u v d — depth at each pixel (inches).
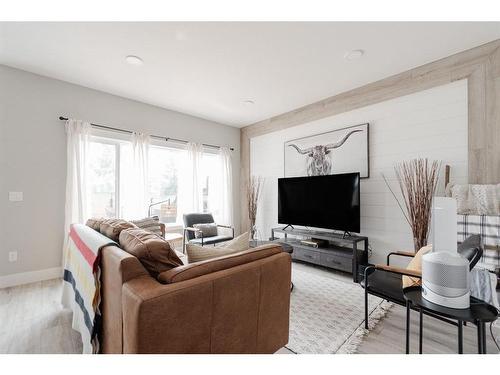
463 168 97.0
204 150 180.2
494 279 69.6
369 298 93.4
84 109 126.3
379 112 122.0
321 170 145.5
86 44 91.0
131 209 139.1
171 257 46.4
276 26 81.5
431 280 52.4
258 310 51.5
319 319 77.9
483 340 49.4
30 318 77.3
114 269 43.1
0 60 102.0
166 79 119.1
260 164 186.7
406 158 112.6
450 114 100.5
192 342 40.1
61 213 118.7
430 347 63.0
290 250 110.9
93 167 132.3
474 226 80.9
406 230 112.3
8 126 106.6
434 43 91.5
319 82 123.1
